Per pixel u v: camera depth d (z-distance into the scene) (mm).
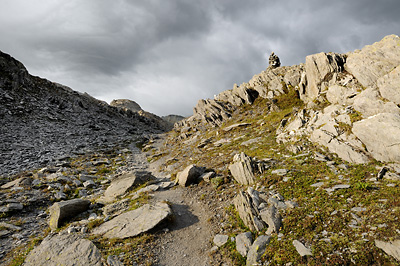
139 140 68500
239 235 13109
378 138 17906
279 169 20094
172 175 28375
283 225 12789
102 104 104312
